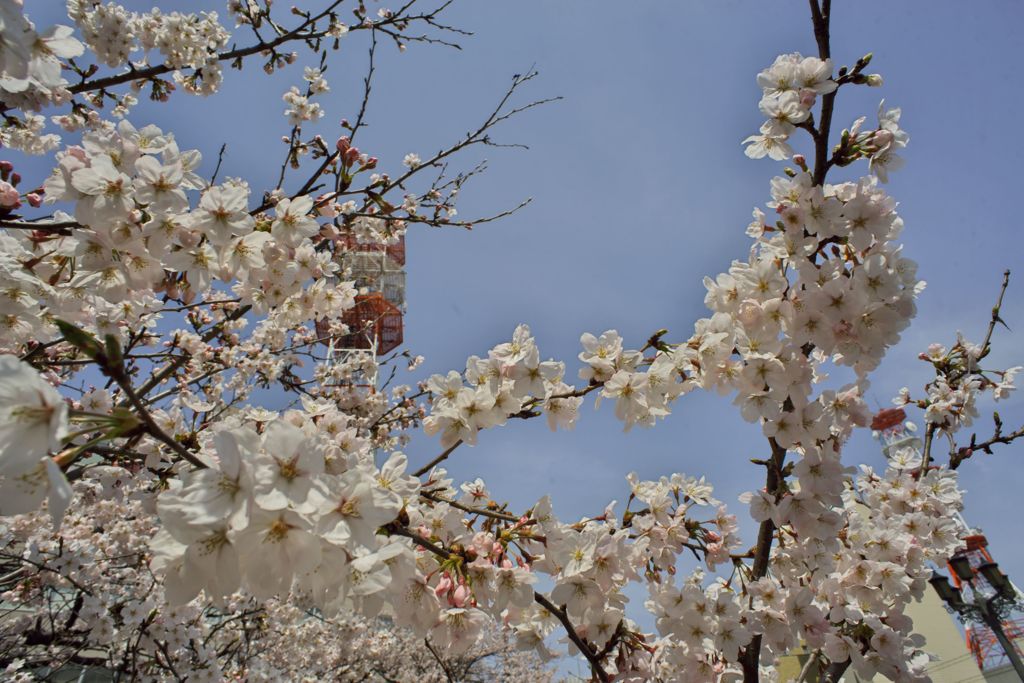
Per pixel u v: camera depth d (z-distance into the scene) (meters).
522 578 2.30
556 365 2.73
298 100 5.95
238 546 1.43
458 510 2.60
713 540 3.33
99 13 4.61
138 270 2.68
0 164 2.91
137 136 2.60
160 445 3.13
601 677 2.64
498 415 2.71
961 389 5.18
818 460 3.07
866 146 2.72
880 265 2.67
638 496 3.27
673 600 3.20
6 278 2.63
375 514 1.59
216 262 2.79
